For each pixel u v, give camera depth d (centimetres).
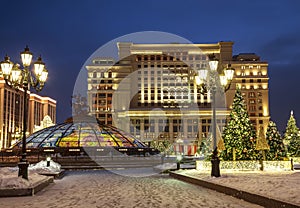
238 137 2464
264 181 1362
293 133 4031
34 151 4088
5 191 1298
